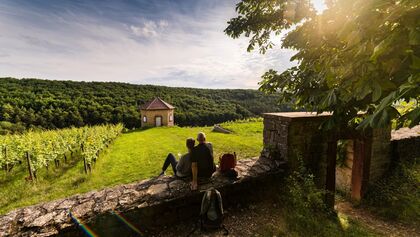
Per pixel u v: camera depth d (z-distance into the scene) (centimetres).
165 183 424
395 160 681
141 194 383
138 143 1628
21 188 701
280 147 521
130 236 344
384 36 211
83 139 1337
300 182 507
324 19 306
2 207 578
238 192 446
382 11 207
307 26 344
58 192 662
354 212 573
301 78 358
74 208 337
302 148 515
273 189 484
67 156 1233
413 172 654
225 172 462
